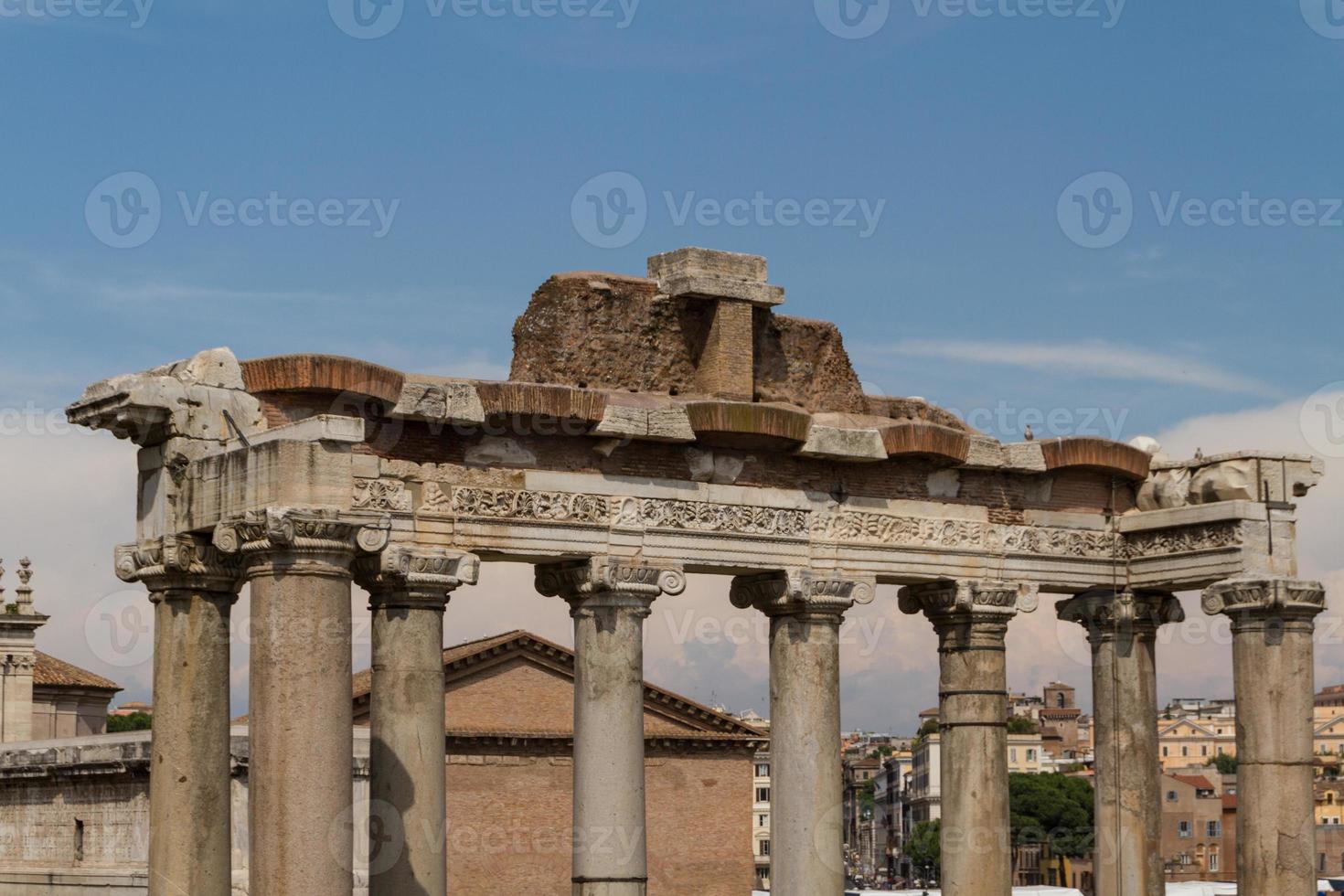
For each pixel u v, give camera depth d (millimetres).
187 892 36594
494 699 92188
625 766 40906
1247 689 45719
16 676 109312
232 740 70250
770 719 43906
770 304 44344
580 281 42938
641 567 41344
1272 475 46656
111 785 75938
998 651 46156
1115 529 48062
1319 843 148125
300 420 38250
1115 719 47750
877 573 44438
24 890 79062
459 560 39438
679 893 95625
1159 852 47656
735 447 43156
